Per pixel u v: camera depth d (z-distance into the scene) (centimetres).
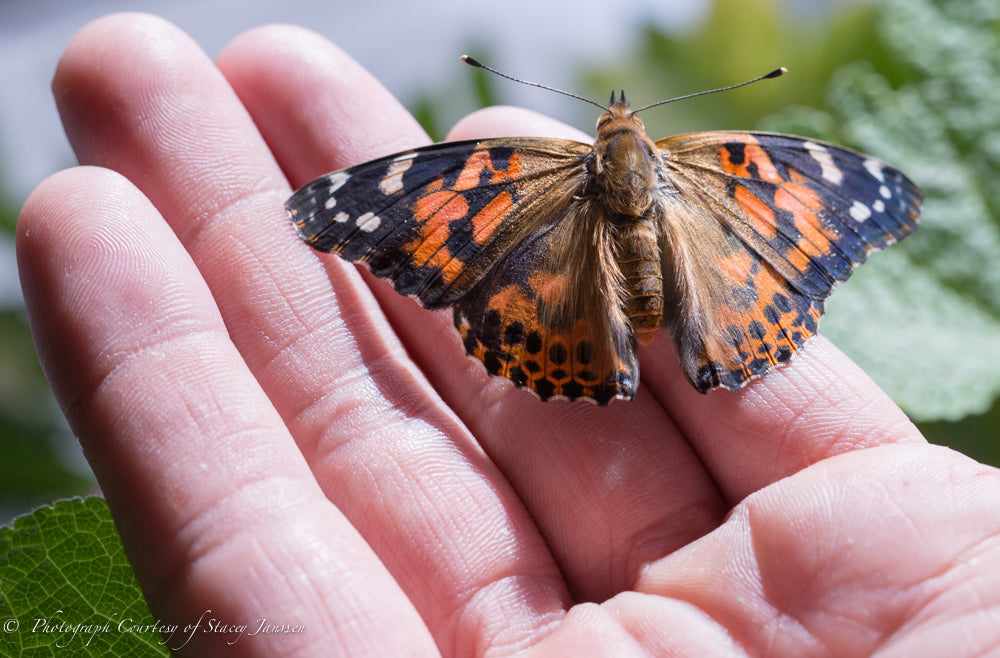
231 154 23
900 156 25
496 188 22
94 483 25
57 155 26
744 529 21
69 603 22
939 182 25
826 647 21
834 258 22
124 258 22
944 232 24
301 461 21
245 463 21
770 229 22
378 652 20
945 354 24
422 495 22
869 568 21
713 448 22
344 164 24
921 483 21
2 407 25
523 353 22
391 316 23
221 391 21
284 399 23
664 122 26
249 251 23
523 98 26
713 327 22
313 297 23
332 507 21
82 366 21
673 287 22
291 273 23
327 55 24
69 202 22
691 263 22
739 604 21
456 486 22
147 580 21
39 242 22
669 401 23
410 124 24
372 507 22
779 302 22
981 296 24
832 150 23
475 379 23
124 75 23
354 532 21
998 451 23
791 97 26
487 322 22
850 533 21
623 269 22
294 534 21
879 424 22
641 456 22
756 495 21
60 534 22
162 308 22
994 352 24
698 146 23
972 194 24
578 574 22
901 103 25
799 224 22
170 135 23
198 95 23
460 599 22
